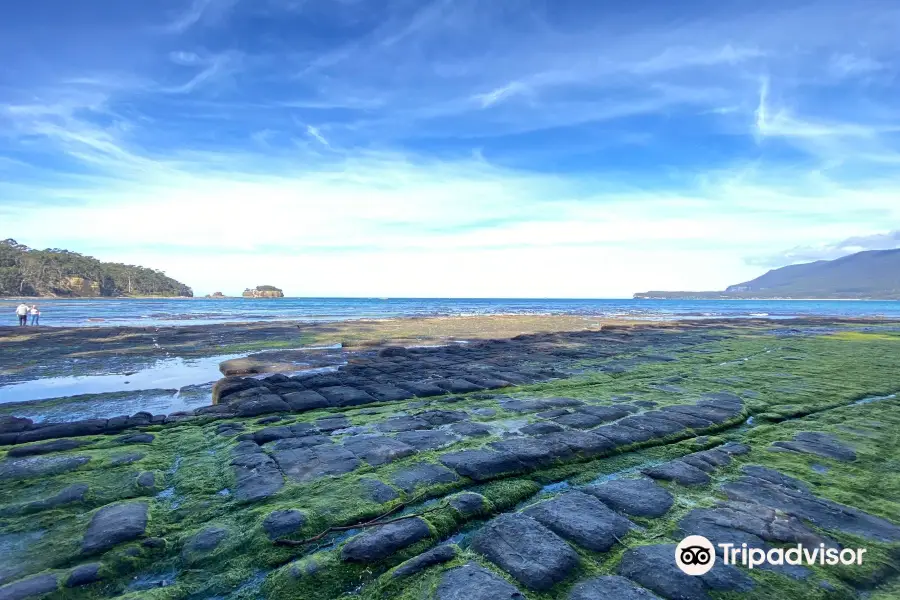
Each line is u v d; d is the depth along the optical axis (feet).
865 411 27.66
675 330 93.66
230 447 21.67
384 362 49.01
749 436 22.82
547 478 18.04
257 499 15.83
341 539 13.38
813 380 37.22
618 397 31.40
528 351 58.49
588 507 14.94
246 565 12.17
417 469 18.30
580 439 21.80
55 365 53.06
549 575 11.29
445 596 10.47
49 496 16.42
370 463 19.07
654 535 13.21
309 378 39.32
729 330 95.50
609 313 204.44
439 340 78.59
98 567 11.93
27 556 12.46
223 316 159.94
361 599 10.66
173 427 25.88
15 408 33.37
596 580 11.14
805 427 24.30
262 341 76.54
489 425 24.61
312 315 170.91
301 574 11.52
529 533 13.32
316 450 20.79
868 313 215.72
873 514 14.49
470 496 15.90
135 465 19.63
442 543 13.28
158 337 81.71
